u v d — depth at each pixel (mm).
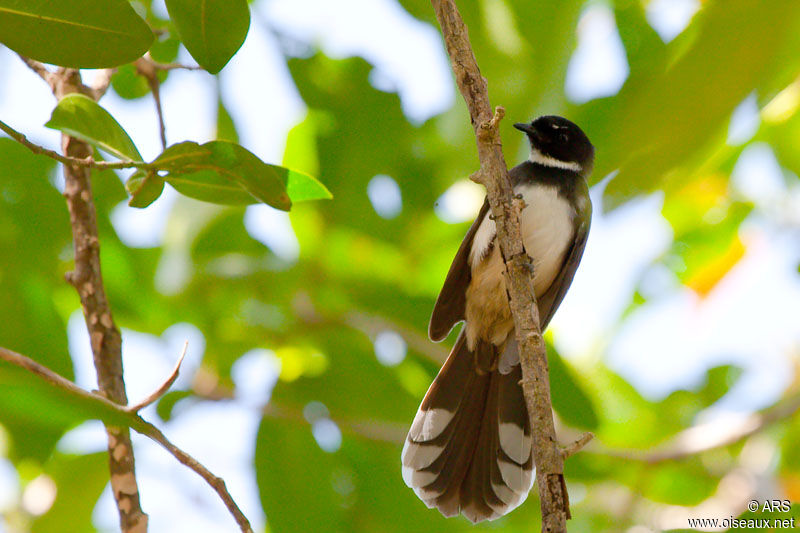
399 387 11266
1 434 10023
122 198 10844
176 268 10695
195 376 10906
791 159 11227
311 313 11383
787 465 11555
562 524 4887
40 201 10469
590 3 8836
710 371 13781
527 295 5527
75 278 7051
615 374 13734
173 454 5445
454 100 11453
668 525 11711
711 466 12281
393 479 11242
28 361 4492
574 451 5109
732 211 13000
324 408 11188
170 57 10750
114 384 6844
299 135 11977
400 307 11297
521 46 8578
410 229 11938
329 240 11891
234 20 5664
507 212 5602
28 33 5219
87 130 6113
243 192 6590
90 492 9727
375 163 11914
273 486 10914
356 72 11695
